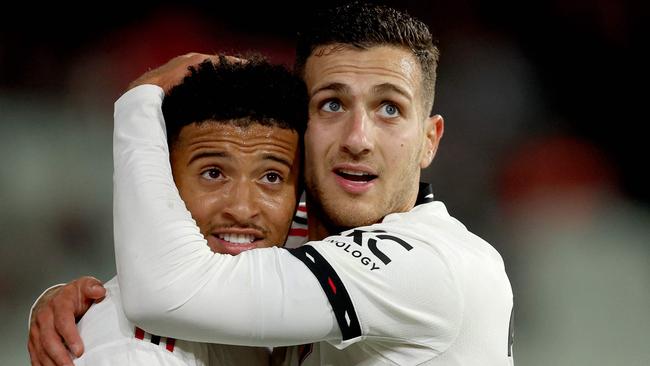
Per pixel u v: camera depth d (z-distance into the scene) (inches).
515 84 880.3
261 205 254.7
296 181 268.2
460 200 815.7
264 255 236.7
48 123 787.4
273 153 254.1
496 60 884.0
